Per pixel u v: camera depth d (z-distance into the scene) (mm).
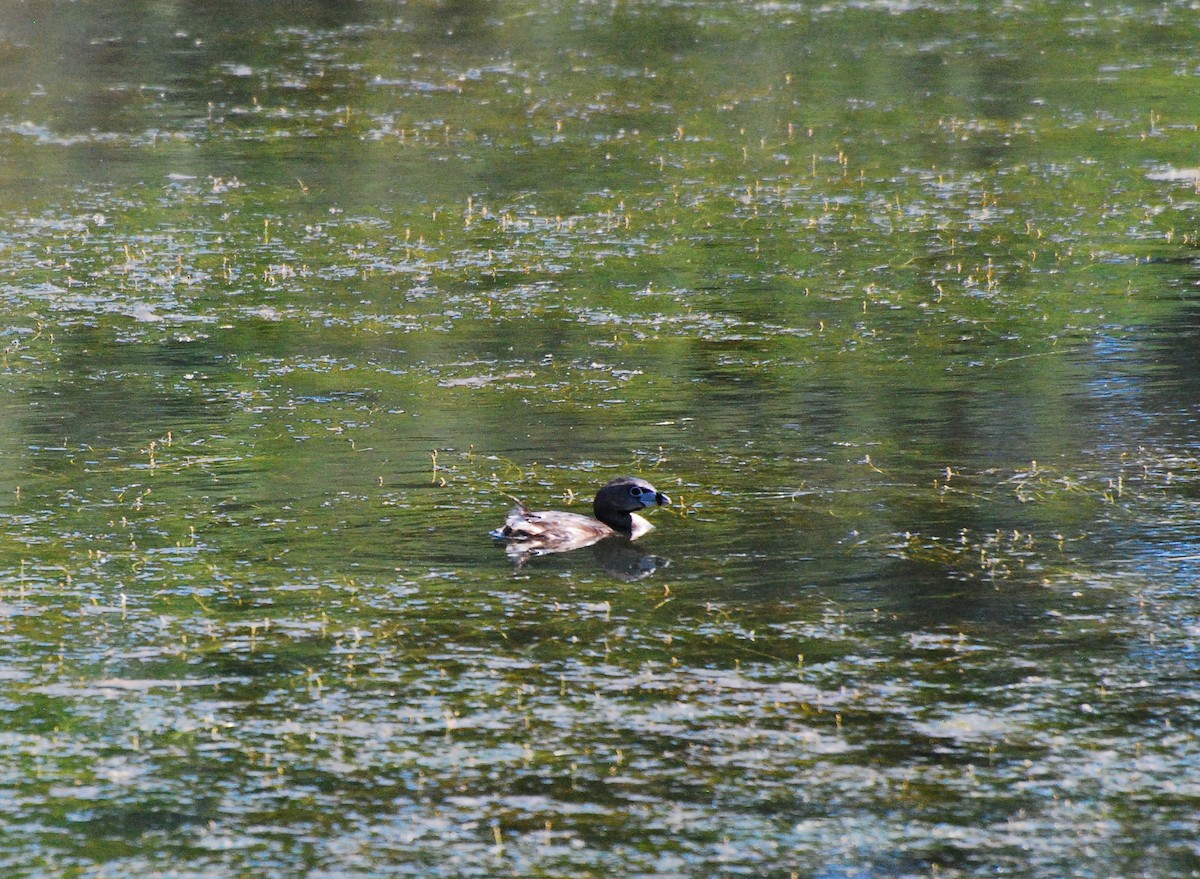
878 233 29750
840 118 40375
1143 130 38625
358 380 20703
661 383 20438
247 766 9984
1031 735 10312
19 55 47625
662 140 38031
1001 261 27656
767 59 47656
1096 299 24984
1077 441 17328
